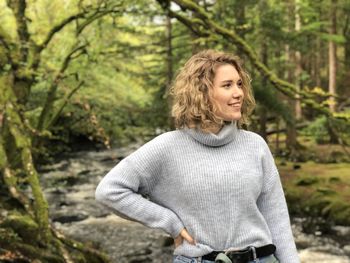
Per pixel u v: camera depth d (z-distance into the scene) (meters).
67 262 4.82
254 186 1.89
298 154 14.44
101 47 9.56
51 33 8.27
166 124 14.16
